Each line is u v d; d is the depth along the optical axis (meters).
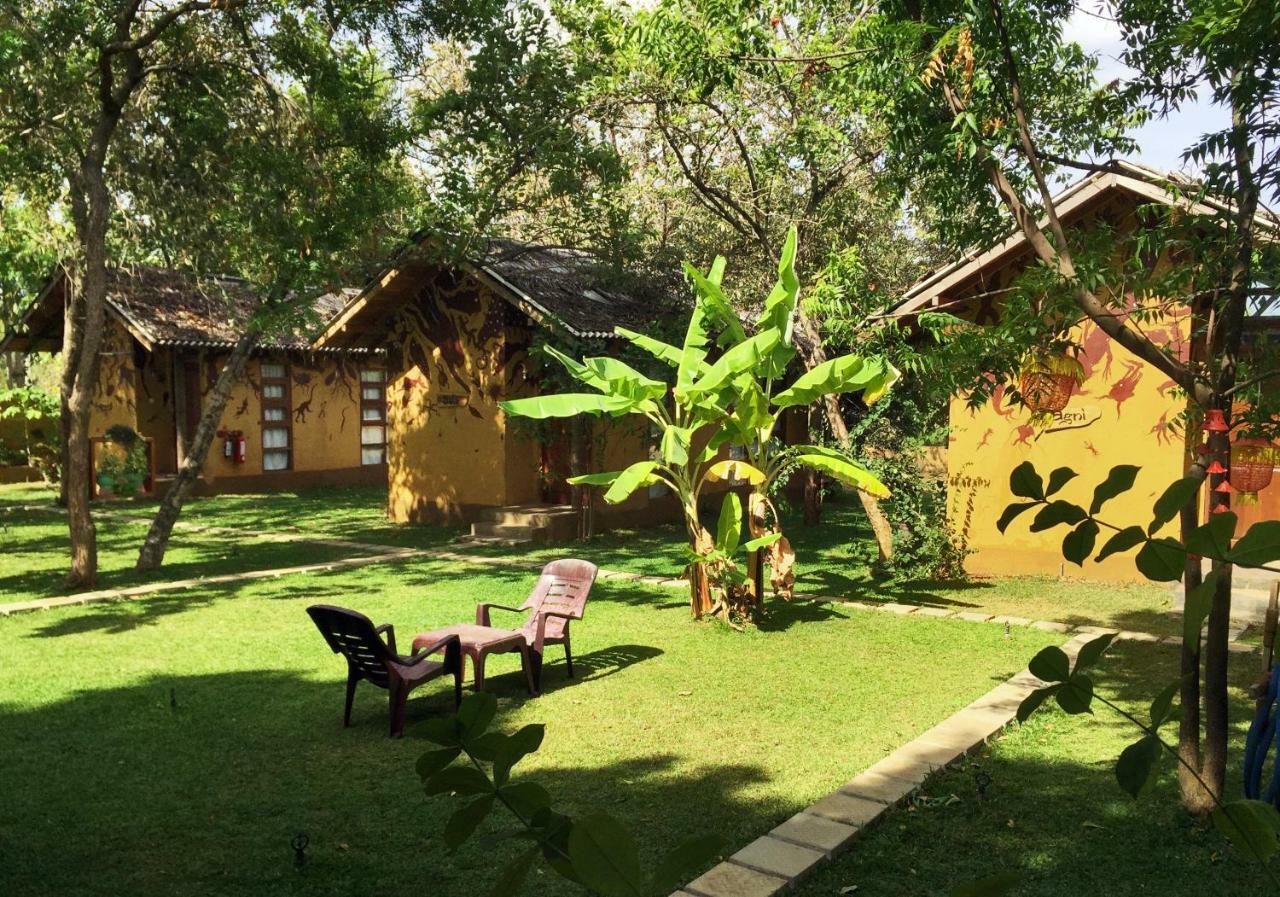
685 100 14.48
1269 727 4.93
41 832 5.49
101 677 8.69
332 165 15.14
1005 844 5.29
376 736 7.16
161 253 16.12
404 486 19.55
